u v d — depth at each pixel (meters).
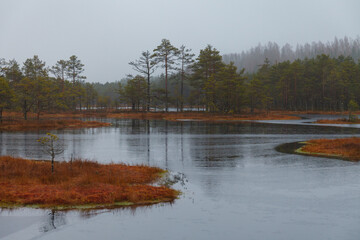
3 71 52.34
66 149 18.64
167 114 67.50
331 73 96.44
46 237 5.99
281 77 99.88
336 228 6.47
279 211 7.55
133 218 7.07
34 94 46.25
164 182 10.51
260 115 66.25
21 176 10.59
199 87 80.44
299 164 13.98
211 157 15.84
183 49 77.75
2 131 30.86
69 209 7.65
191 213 7.41
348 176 11.48
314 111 94.69
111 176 10.58
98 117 66.00
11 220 6.89
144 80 83.88
